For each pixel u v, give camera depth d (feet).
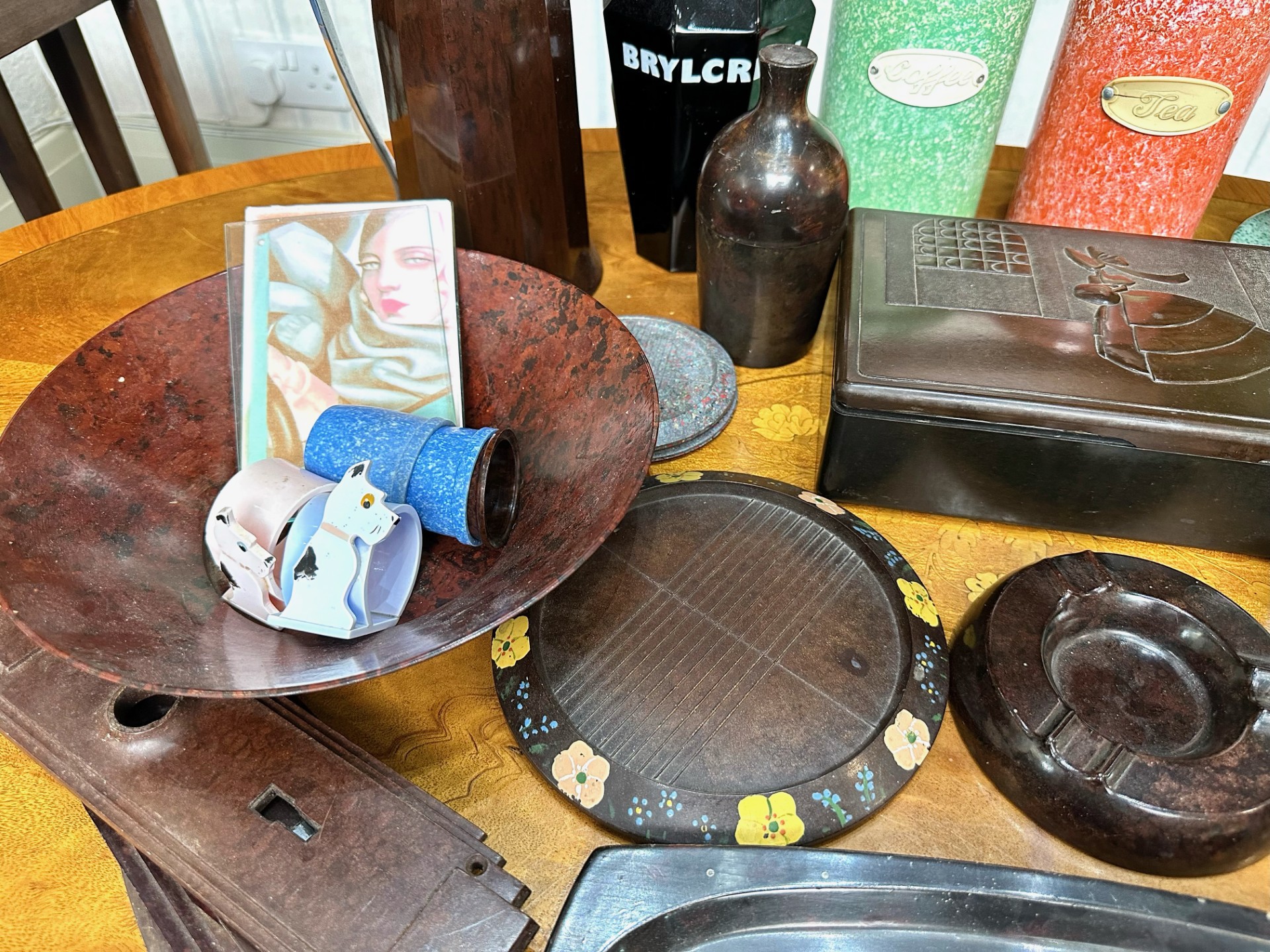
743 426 2.24
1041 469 1.84
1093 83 2.24
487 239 2.22
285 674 1.30
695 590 1.77
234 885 1.29
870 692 1.60
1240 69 2.11
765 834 1.42
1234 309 1.99
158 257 2.63
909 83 2.29
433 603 1.60
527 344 1.86
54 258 2.61
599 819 1.45
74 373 1.66
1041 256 2.18
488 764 1.58
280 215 1.84
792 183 1.96
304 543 1.52
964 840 1.47
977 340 1.91
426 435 1.67
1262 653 1.53
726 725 1.54
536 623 1.70
